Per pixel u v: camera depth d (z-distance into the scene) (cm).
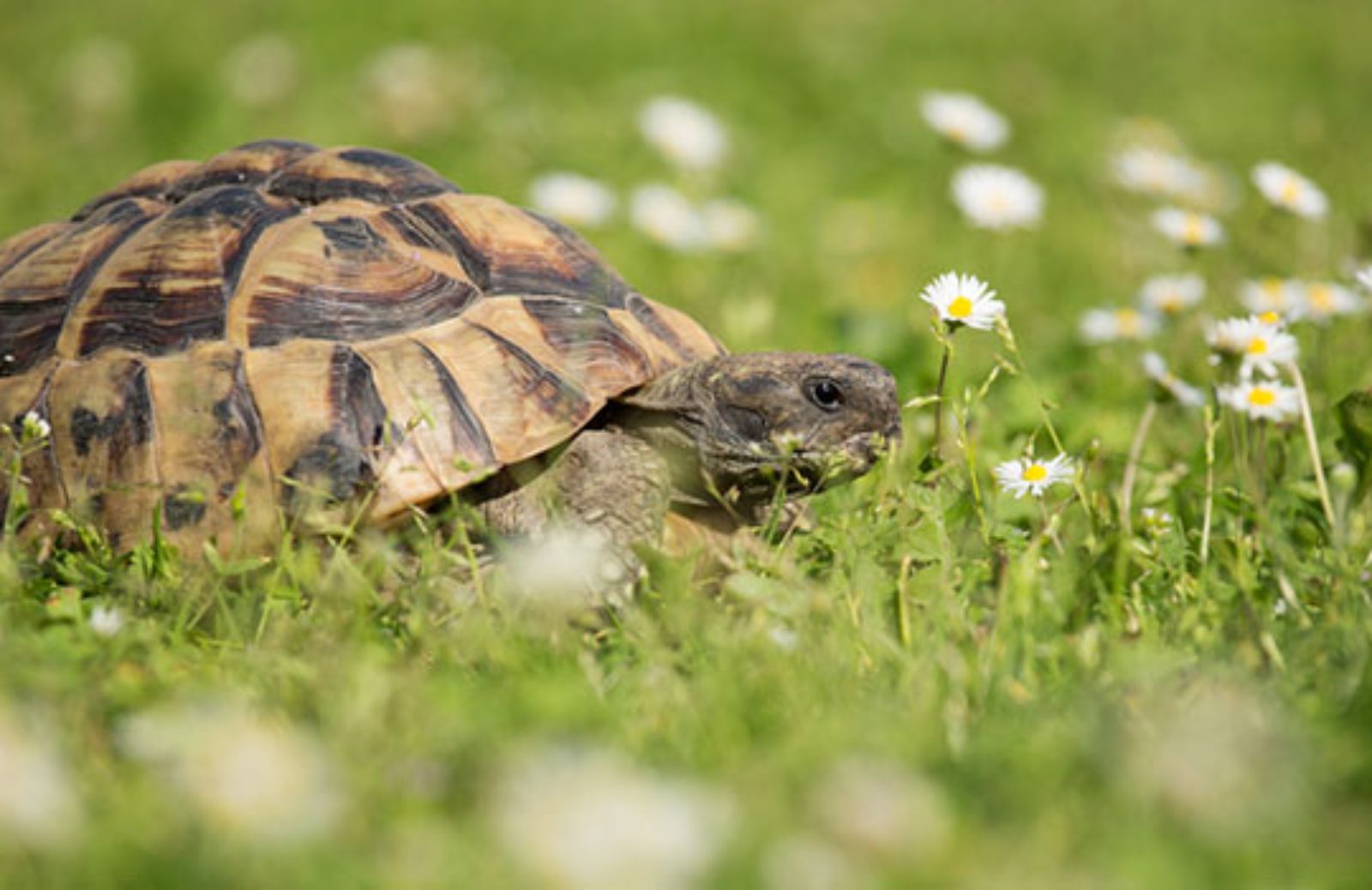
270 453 610
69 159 1641
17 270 690
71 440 627
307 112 1769
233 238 665
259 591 581
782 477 628
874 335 923
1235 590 591
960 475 692
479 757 442
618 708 495
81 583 592
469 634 536
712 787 429
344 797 410
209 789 397
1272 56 2427
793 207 1541
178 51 2084
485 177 1532
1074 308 1170
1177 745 426
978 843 405
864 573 574
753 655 525
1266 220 964
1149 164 1223
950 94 2016
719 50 2278
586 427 661
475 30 2284
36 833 387
